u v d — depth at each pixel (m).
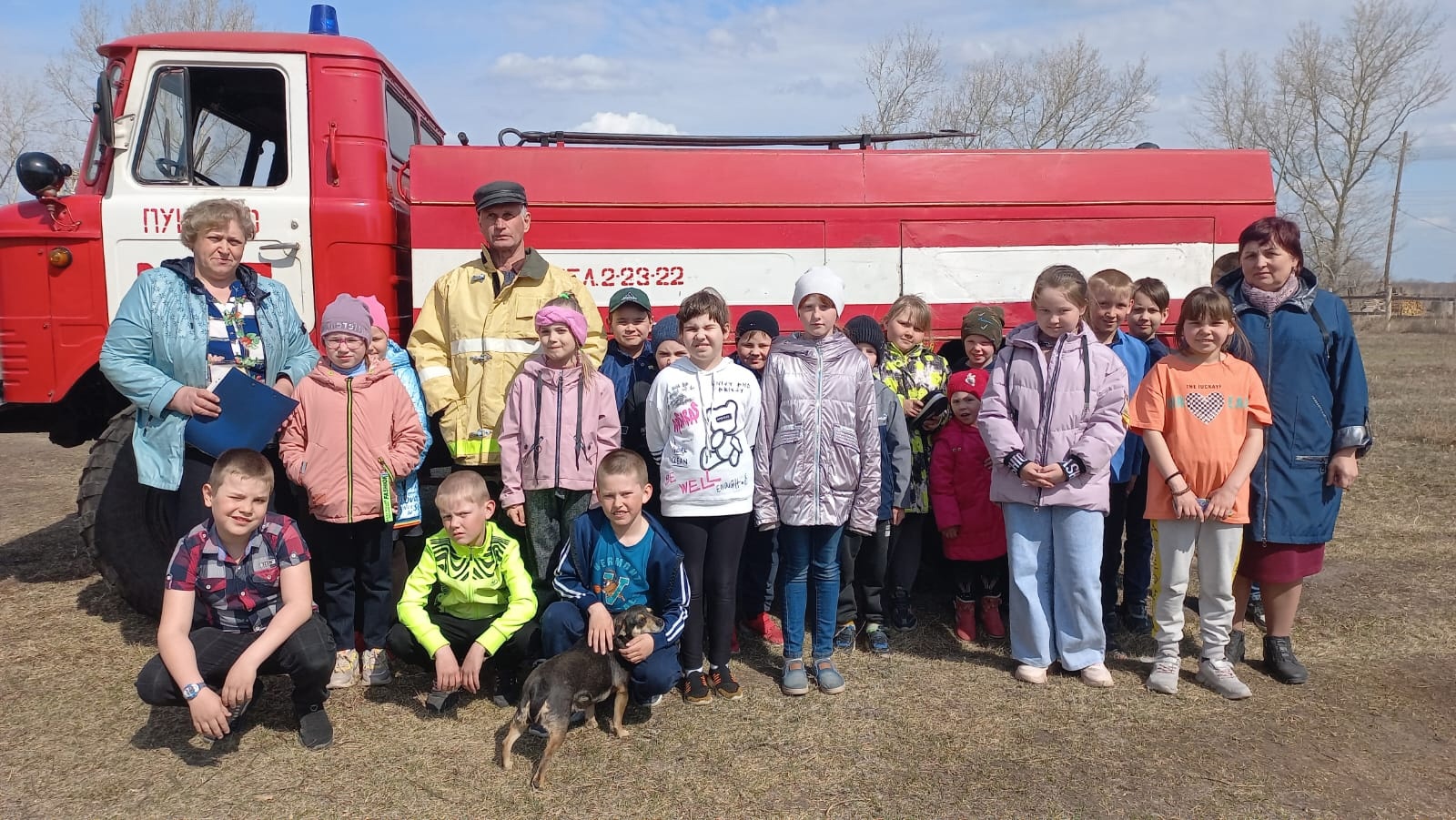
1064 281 3.65
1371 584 5.08
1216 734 3.38
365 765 3.13
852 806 2.88
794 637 3.75
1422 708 3.58
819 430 3.64
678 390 3.62
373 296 4.56
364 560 3.76
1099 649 3.84
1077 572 3.76
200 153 4.55
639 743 3.29
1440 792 2.97
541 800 2.91
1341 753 3.23
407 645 3.52
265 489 3.09
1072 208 5.10
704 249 4.89
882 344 4.39
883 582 4.27
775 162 4.95
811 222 4.97
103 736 3.31
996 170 5.08
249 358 3.65
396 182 5.05
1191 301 3.65
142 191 4.44
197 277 3.58
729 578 3.65
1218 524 3.69
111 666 3.93
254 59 4.48
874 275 5.02
